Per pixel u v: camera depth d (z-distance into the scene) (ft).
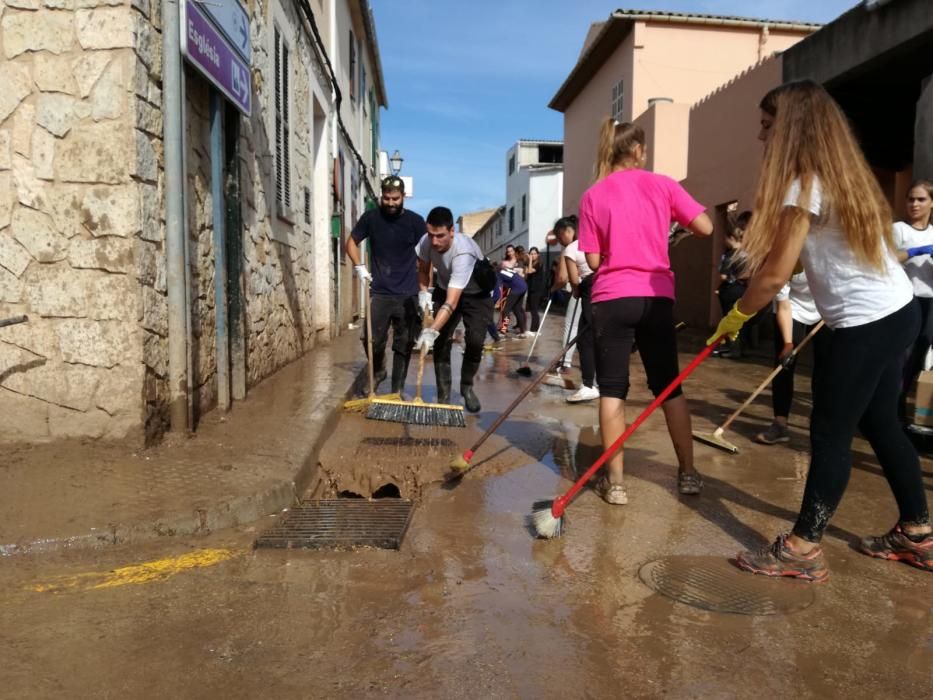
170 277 13.87
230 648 7.36
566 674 6.95
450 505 12.10
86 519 10.09
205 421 15.78
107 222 12.73
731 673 7.00
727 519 11.44
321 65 33.65
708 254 48.26
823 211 8.66
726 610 8.34
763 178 8.92
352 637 7.61
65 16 12.43
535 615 8.16
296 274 27.35
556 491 12.89
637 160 12.48
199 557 9.65
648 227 11.77
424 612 8.20
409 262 19.98
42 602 8.33
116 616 8.02
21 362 12.99
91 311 12.90
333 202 38.37
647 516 11.55
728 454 15.55
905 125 34.53
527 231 112.27
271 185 22.49
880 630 7.92
